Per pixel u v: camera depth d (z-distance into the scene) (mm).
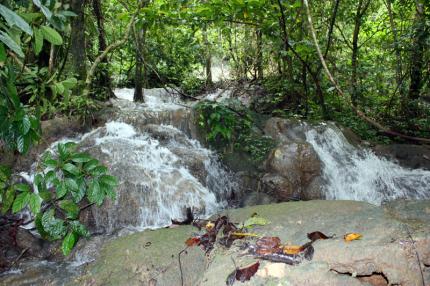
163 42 10914
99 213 4812
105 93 8180
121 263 3566
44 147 5711
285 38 6789
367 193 6242
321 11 8445
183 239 3771
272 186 5891
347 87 8453
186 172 5680
